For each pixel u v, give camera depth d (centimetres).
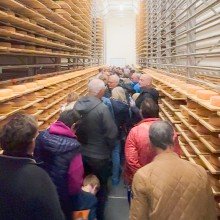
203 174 172
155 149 179
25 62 484
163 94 463
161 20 644
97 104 318
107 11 1995
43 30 389
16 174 140
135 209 171
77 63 848
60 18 481
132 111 423
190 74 370
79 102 320
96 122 316
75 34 689
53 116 389
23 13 330
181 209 162
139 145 248
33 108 313
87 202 246
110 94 479
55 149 209
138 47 1508
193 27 341
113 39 2069
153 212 164
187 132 292
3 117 221
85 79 788
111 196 418
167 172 167
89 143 323
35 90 321
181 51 484
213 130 189
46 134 215
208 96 224
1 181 139
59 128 217
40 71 583
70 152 212
